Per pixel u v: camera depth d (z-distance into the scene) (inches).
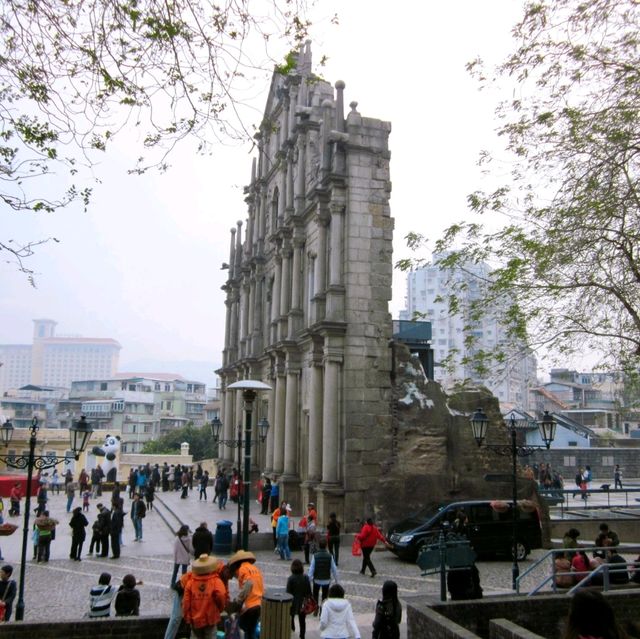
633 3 578.2
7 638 461.7
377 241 1349.7
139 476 1728.6
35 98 418.0
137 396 5433.1
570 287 644.7
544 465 2065.7
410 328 1692.9
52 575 900.0
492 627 442.3
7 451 2726.4
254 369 1926.7
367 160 1365.7
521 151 681.6
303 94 1643.7
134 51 410.0
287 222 1633.9
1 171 433.7
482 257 680.4
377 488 1190.9
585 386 4025.6
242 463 1927.9
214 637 414.9
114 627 477.1
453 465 1270.9
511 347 681.0
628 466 2492.6
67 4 396.5
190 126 426.0
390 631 494.6
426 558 626.8
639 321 617.6
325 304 1376.7
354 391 1286.9
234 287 2235.5
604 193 614.5
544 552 1067.3
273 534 1079.0
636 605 552.1
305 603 579.2
